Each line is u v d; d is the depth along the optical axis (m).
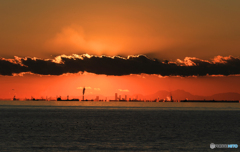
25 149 174.12
